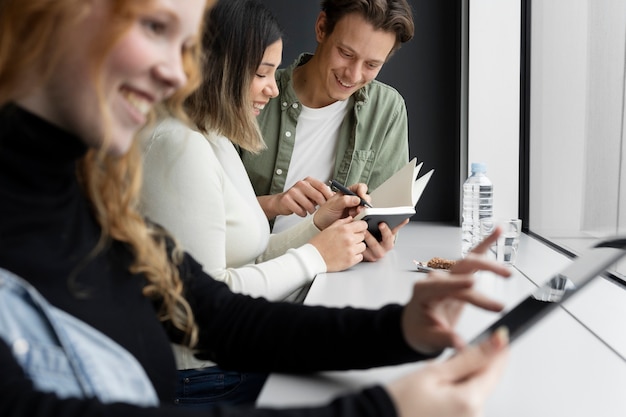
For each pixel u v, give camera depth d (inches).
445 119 144.0
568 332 49.3
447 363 28.3
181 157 59.5
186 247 59.6
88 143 30.3
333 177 100.6
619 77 76.0
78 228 32.7
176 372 37.7
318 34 96.3
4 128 29.0
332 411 26.3
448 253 88.5
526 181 121.3
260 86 72.6
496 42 123.0
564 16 97.1
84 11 27.2
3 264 28.7
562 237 98.0
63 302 30.2
